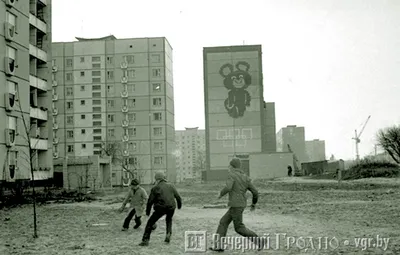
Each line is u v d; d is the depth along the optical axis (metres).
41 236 12.72
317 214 16.36
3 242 11.71
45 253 9.88
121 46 91.56
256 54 93.12
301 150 138.50
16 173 35.78
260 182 52.16
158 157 89.38
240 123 92.12
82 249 10.29
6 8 35.88
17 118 36.62
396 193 25.44
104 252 9.82
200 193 36.12
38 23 45.09
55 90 91.50
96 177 52.88
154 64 90.88
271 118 103.56
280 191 33.34
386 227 12.37
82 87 91.19
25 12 38.88
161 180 10.84
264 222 14.30
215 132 92.38
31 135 41.59
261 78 92.94
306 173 75.88
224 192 9.59
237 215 9.55
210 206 21.42
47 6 47.62
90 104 90.69
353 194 26.52
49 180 45.31
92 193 41.81
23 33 38.31
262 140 91.38
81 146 90.12
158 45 91.06
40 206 25.33
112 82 91.12
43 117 45.19
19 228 14.93
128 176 87.88
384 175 45.97
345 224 13.25
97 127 90.25
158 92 90.44
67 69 91.75
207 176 91.31
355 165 53.03
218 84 93.19
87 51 91.62
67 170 53.25
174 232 12.73
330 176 54.56
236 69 93.06
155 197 10.71
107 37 96.62
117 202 27.69
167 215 10.88
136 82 90.81
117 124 90.25
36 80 44.06
